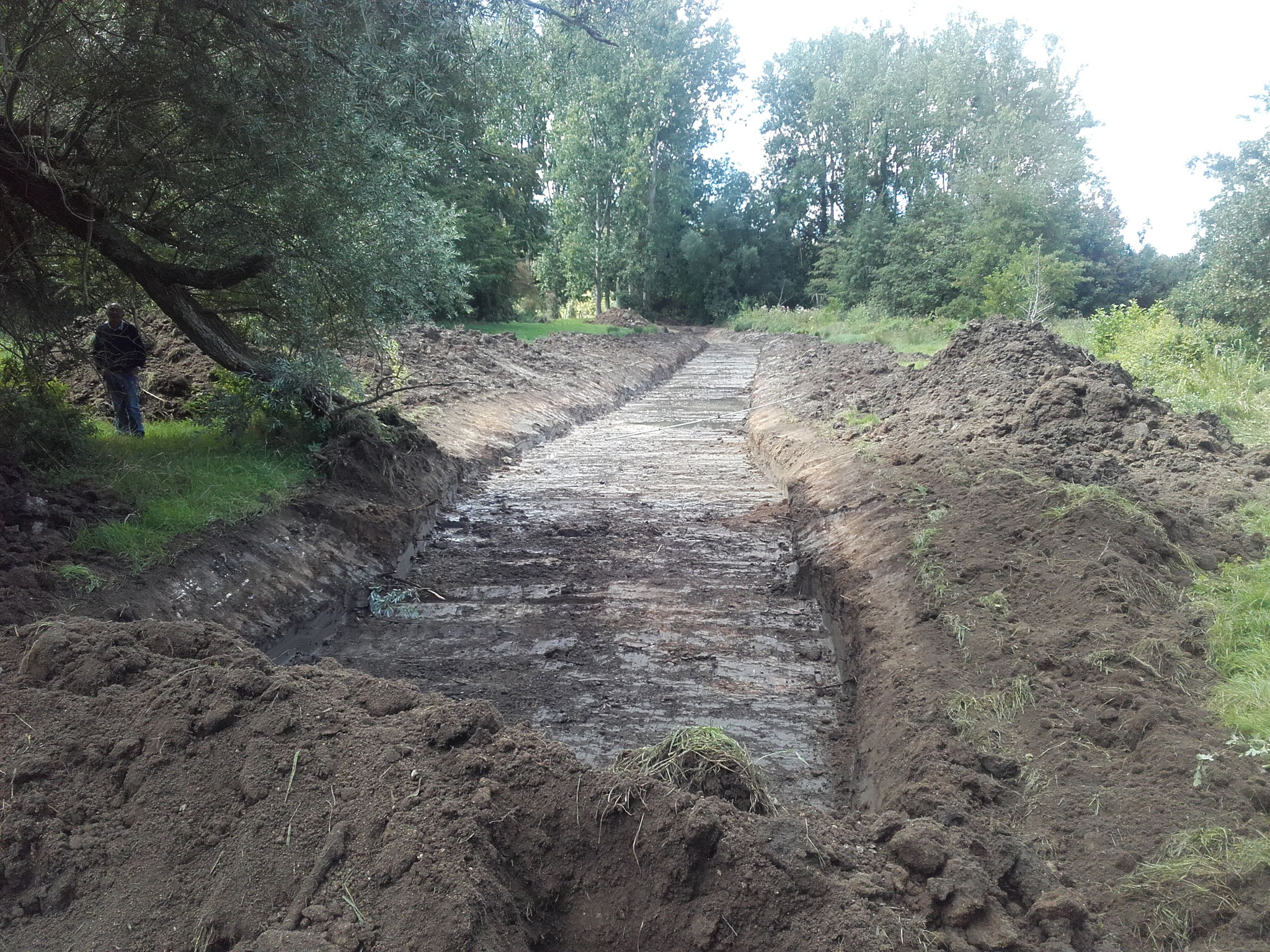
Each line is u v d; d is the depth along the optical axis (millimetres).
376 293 9133
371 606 7754
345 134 7812
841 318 42000
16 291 8102
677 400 21781
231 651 4719
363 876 3248
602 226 47406
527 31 8875
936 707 4918
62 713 4160
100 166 7473
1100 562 5773
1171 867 3381
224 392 9828
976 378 11922
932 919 3275
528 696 6133
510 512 10562
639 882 3385
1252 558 6070
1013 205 33781
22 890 3500
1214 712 4336
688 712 5930
